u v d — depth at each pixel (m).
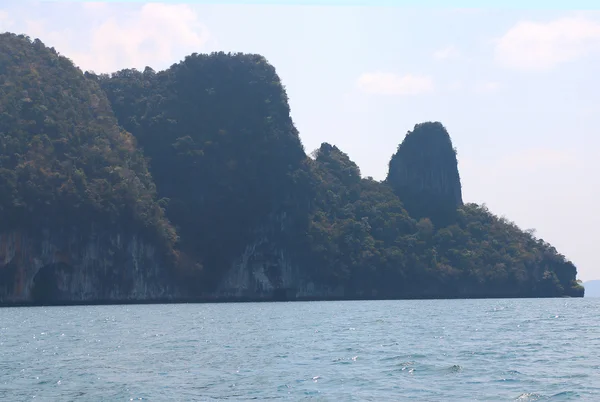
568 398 36.34
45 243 173.62
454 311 130.62
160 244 190.88
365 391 38.62
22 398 37.78
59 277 176.88
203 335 73.75
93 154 190.50
